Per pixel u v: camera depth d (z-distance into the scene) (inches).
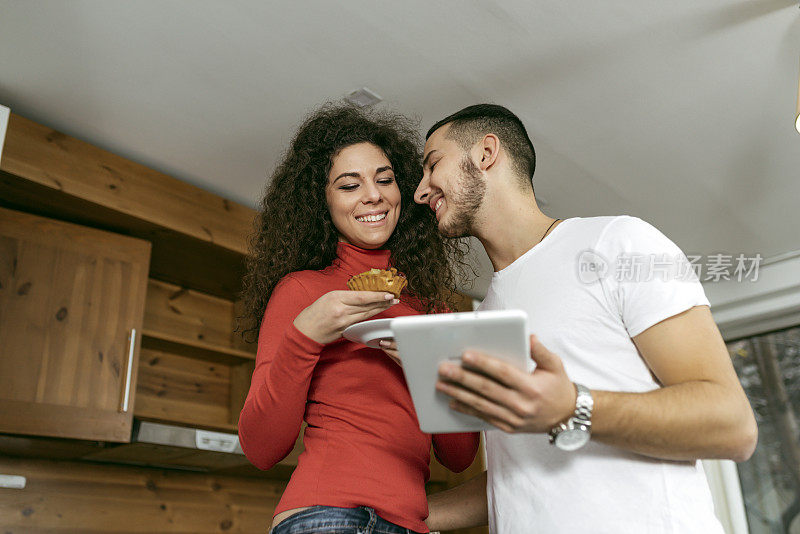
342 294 45.9
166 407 119.4
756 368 163.2
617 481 45.3
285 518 49.2
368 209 61.1
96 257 104.1
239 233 118.2
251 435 49.5
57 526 102.6
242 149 108.8
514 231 56.6
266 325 55.2
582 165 118.6
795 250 149.6
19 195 98.8
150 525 111.7
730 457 42.2
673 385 42.9
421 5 85.0
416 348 35.4
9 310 94.2
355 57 92.7
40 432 91.6
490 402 36.2
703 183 124.4
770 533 152.8
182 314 126.8
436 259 67.7
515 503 49.0
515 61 94.7
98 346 100.4
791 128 109.5
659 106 104.4
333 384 52.9
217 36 87.7
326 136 64.8
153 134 104.4
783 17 87.7
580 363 48.3
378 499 48.6
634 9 86.6
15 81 93.0
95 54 89.2
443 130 60.9
